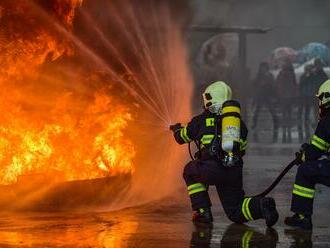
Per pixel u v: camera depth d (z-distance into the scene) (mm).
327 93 7453
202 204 7852
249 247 6535
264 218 7496
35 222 7621
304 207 7578
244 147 7656
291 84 23453
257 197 7602
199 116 7871
